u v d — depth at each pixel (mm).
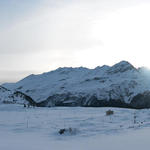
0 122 19719
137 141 10602
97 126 17062
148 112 23156
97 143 10953
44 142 11828
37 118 22719
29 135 14188
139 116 21516
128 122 18672
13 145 10656
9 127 17203
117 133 13742
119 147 9656
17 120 21172
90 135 13781
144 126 15578
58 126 17594
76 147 10266
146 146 9469
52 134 14719
